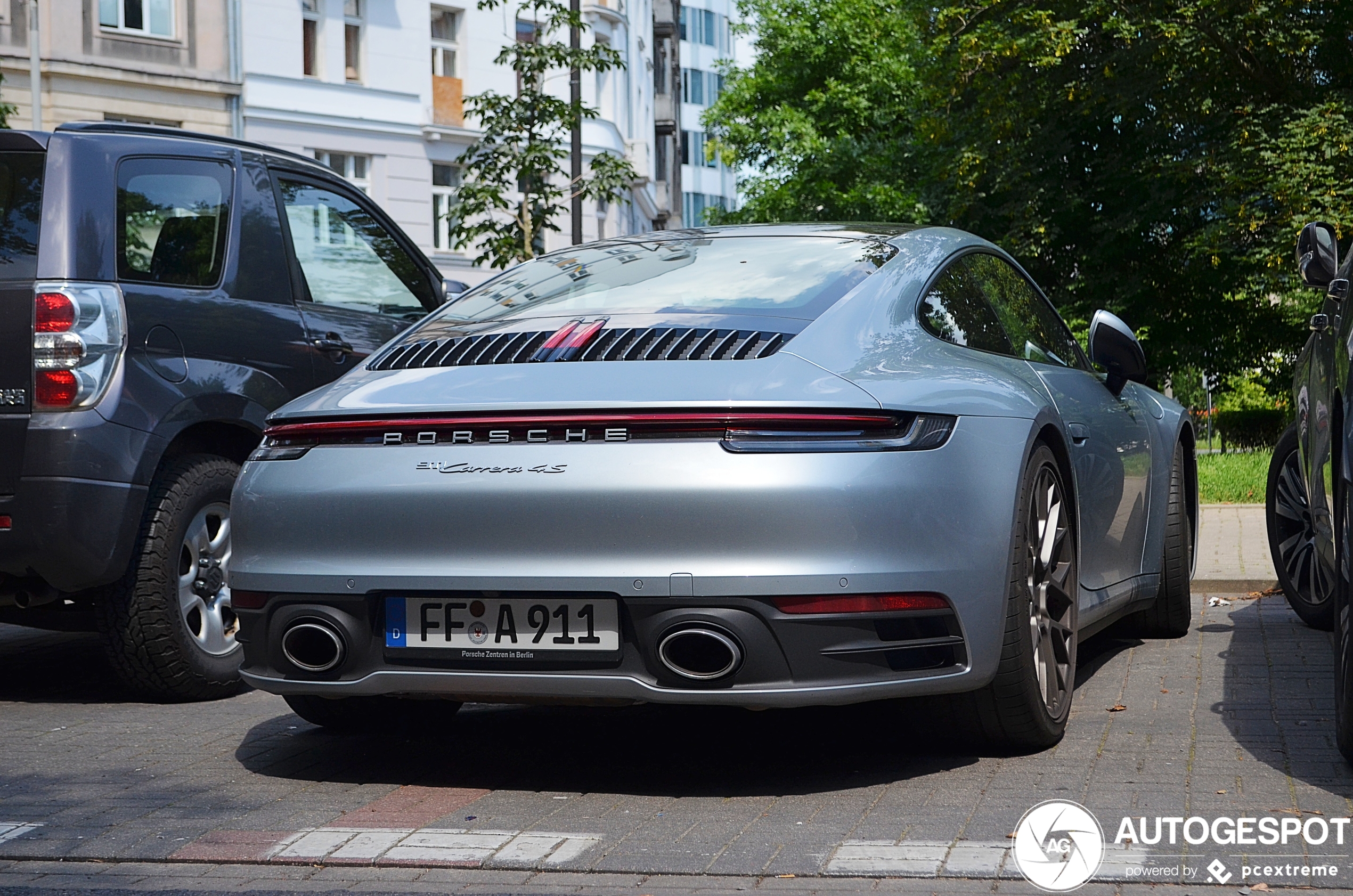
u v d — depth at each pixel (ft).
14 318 15.44
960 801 10.87
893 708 14.32
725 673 10.42
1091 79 77.15
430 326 13.29
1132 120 78.79
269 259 18.37
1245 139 70.95
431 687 11.10
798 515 10.32
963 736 12.14
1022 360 14.15
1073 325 81.15
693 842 9.99
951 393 11.44
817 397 10.69
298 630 11.43
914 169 104.63
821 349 11.36
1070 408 14.16
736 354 11.19
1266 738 12.71
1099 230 79.46
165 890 9.27
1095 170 82.79
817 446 10.50
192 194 17.54
